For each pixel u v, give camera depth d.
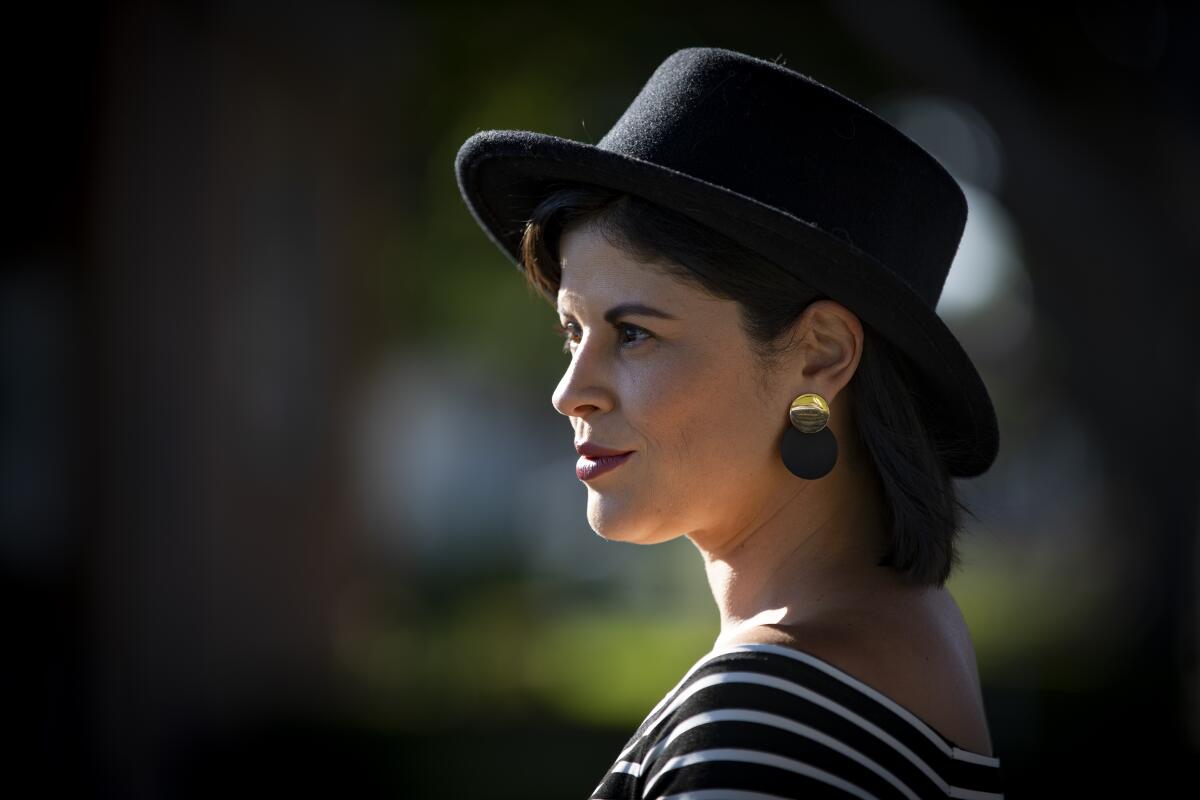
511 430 50.44
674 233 2.52
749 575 2.72
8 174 12.11
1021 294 22.03
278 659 15.70
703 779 2.18
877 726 2.29
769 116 2.59
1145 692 15.96
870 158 2.62
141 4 12.69
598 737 16.09
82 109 12.34
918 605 2.61
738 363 2.57
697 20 16.88
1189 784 12.59
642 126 2.68
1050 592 29.12
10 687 11.28
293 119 16.28
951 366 2.68
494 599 27.67
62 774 11.21
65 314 12.48
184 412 13.45
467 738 15.89
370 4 16.58
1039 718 15.12
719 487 2.63
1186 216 15.55
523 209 3.13
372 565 20.72
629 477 2.62
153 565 12.94
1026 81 15.04
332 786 13.33
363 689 17.83
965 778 2.42
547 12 17.48
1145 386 16.69
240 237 14.62
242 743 14.07
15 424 12.37
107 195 12.51
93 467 12.44
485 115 20.02
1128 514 17.58
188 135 13.59
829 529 2.70
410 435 36.78
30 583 12.00
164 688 12.94
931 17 14.56
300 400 16.61
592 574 38.50
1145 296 16.06
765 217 2.41
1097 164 15.37
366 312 18.91
